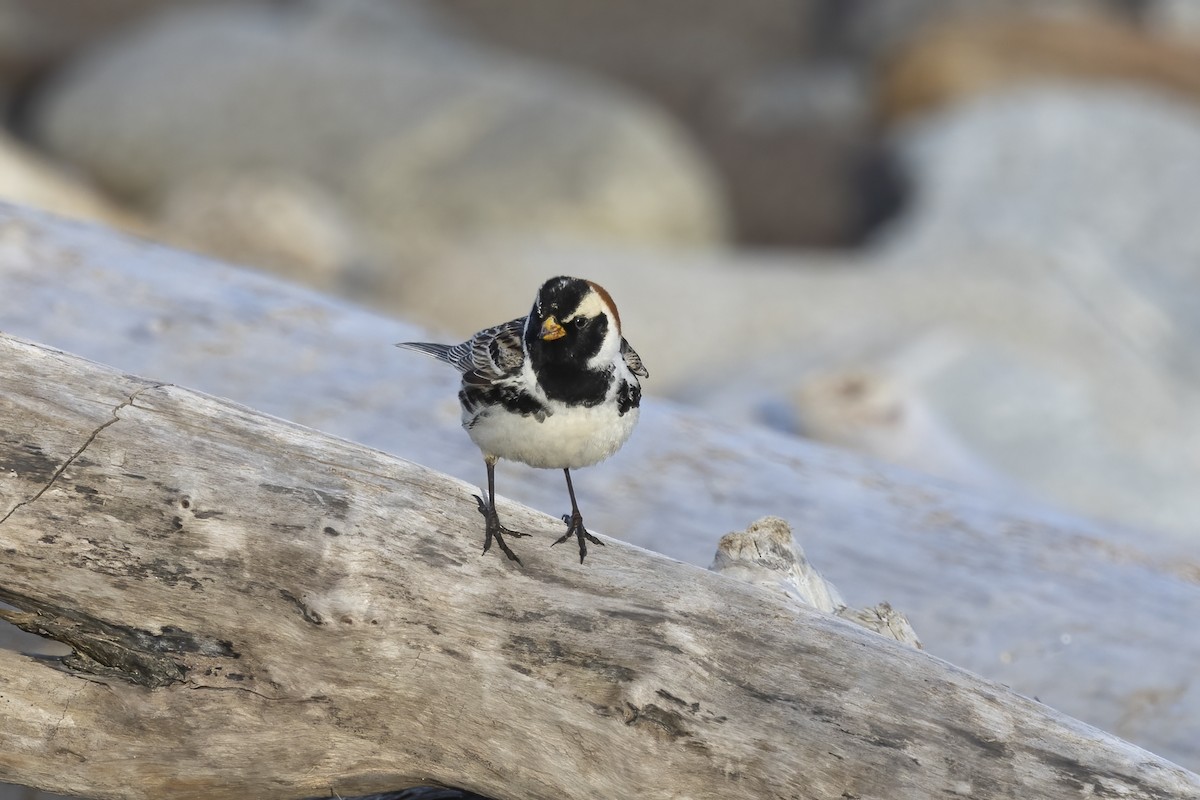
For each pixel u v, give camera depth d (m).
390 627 7.39
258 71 37.72
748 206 38.91
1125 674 11.16
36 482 7.38
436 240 34.12
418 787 8.23
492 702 7.38
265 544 7.43
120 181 37.38
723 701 7.13
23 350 7.80
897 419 17.39
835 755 6.98
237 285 14.84
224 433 7.71
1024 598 11.99
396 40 48.44
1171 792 6.86
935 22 52.22
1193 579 12.75
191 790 7.89
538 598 7.46
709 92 54.06
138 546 7.41
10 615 7.66
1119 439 21.92
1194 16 50.56
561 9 60.78
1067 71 45.28
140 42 40.25
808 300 26.06
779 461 13.65
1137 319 27.50
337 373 13.65
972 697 7.15
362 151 35.81
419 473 7.85
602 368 7.89
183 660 7.56
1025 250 29.94
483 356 8.09
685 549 12.12
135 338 13.61
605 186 34.28
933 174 36.09
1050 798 6.83
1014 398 22.08
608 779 7.25
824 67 55.50
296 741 7.69
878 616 8.69
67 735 7.64
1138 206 33.38
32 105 42.88
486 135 35.91
